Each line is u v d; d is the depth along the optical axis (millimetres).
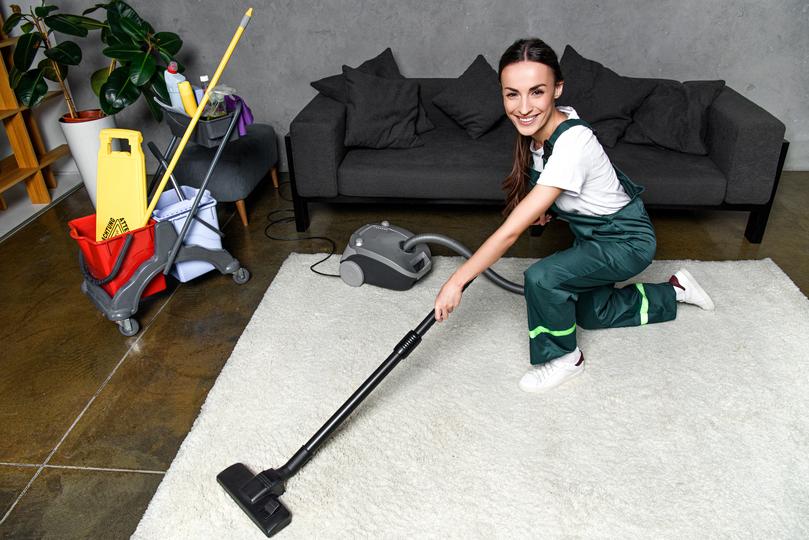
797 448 1617
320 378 1922
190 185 2943
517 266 2527
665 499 1487
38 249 2887
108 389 1954
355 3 3285
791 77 3289
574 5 3186
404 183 2760
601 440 1662
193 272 2385
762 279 2379
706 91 2859
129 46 3045
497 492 1520
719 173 2637
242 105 2309
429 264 2416
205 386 1957
